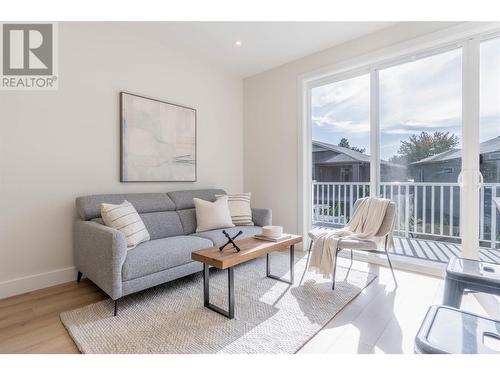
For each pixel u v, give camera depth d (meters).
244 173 4.22
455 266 1.42
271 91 3.84
